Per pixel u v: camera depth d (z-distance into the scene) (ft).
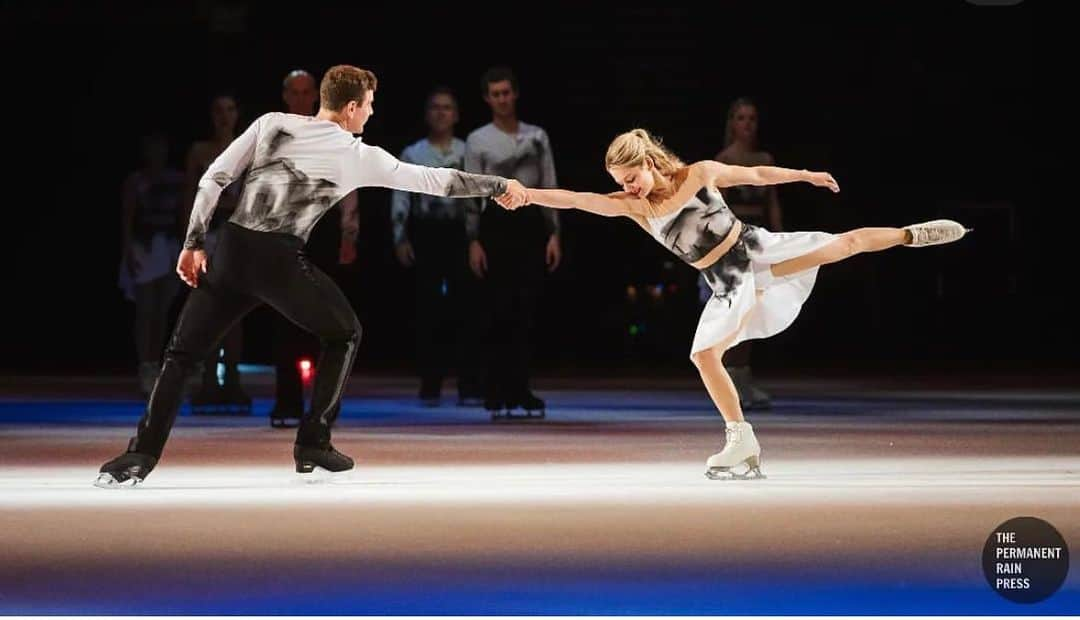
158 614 36.73
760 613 36.86
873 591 39.11
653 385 132.46
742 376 101.30
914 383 133.08
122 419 94.12
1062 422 90.48
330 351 61.41
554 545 45.24
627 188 60.75
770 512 51.62
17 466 66.64
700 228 60.59
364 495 56.44
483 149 94.32
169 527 48.49
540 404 93.86
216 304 59.67
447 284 107.65
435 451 73.46
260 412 101.35
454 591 39.04
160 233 114.01
